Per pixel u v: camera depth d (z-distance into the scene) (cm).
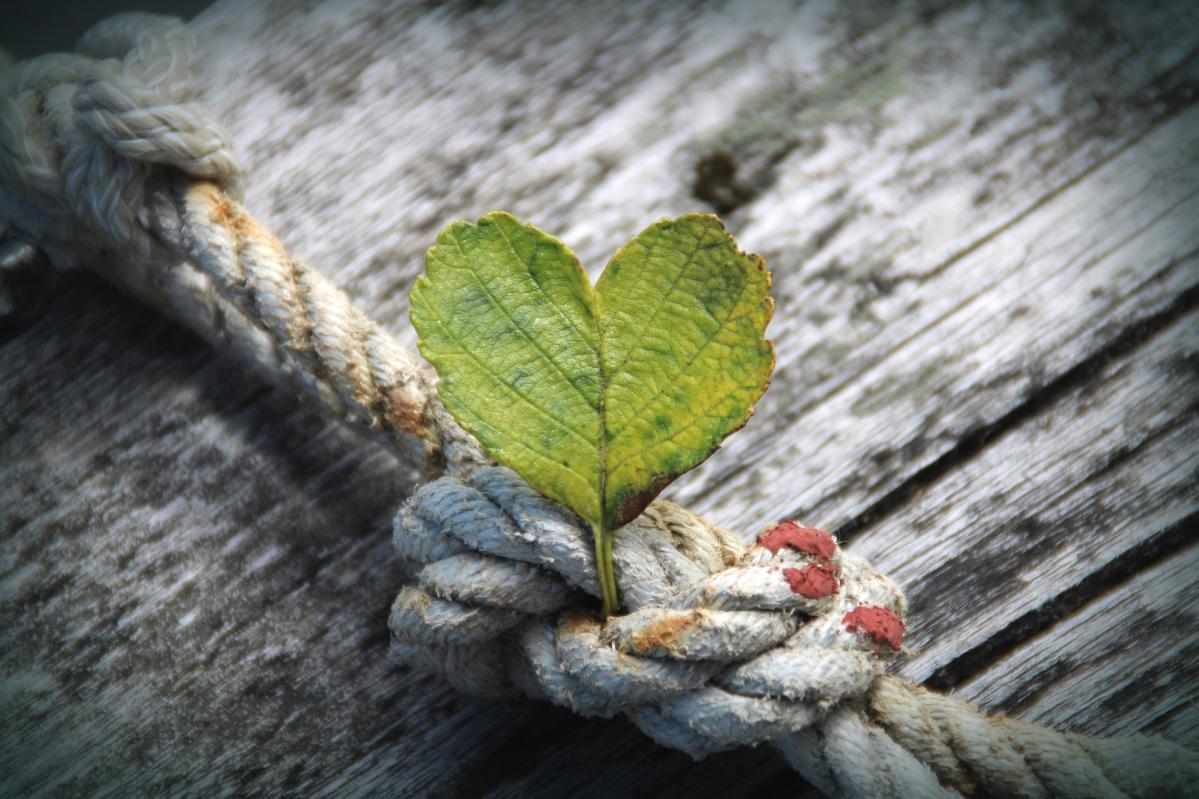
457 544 40
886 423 46
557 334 39
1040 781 40
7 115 44
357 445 46
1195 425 46
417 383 42
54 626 45
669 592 40
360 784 43
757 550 40
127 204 44
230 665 44
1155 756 40
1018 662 44
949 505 45
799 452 46
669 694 39
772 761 43
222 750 44
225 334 45
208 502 46
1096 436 46
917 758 40
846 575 40
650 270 38
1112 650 44
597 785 43
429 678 44
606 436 39
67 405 46
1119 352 46
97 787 44
